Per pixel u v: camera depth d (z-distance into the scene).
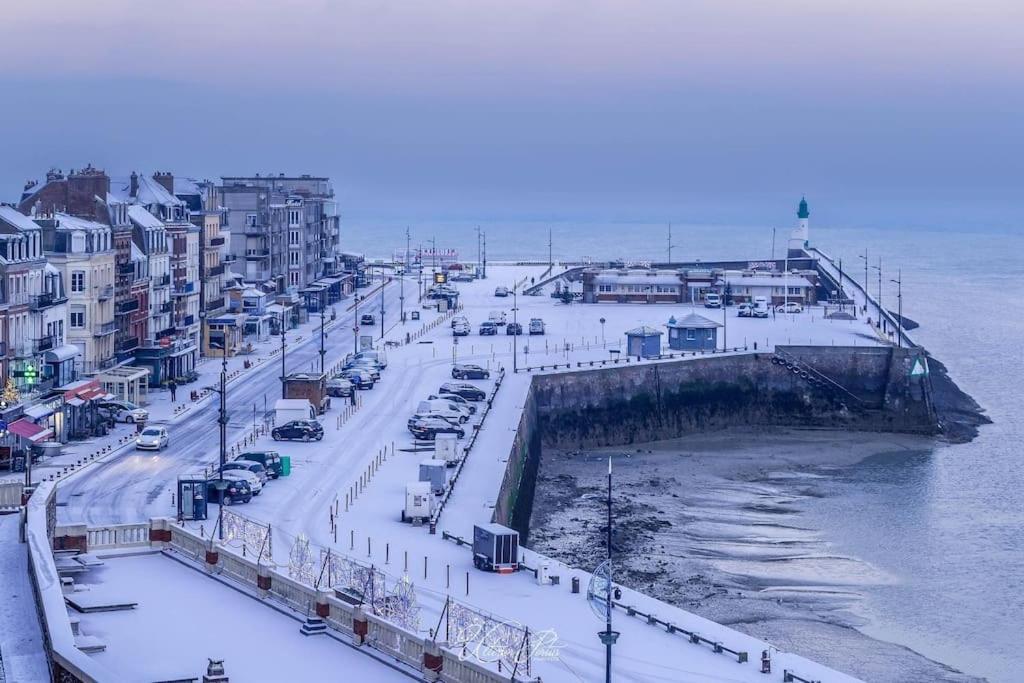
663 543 151.25
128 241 199.25
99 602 81.06
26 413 146.12
